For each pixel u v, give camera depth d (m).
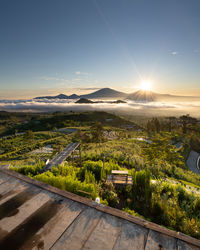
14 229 2.73
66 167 13.45
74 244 2.44
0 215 3.05
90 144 53.81
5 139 80.75
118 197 9.85
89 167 14.25
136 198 9.45
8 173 4.59
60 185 5.85
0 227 2.77
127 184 10.62
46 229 2.72
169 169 23.44
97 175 13.48
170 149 18.86
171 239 2.53
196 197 9.55
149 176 10.19
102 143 54.16
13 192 3.76
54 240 2.52
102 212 3.12
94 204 3.30
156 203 7.94
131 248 2.37
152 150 19.34
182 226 6.46
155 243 2.46
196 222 6.41
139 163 21.09
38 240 2.51
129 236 2.58
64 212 3.11
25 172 13.89
